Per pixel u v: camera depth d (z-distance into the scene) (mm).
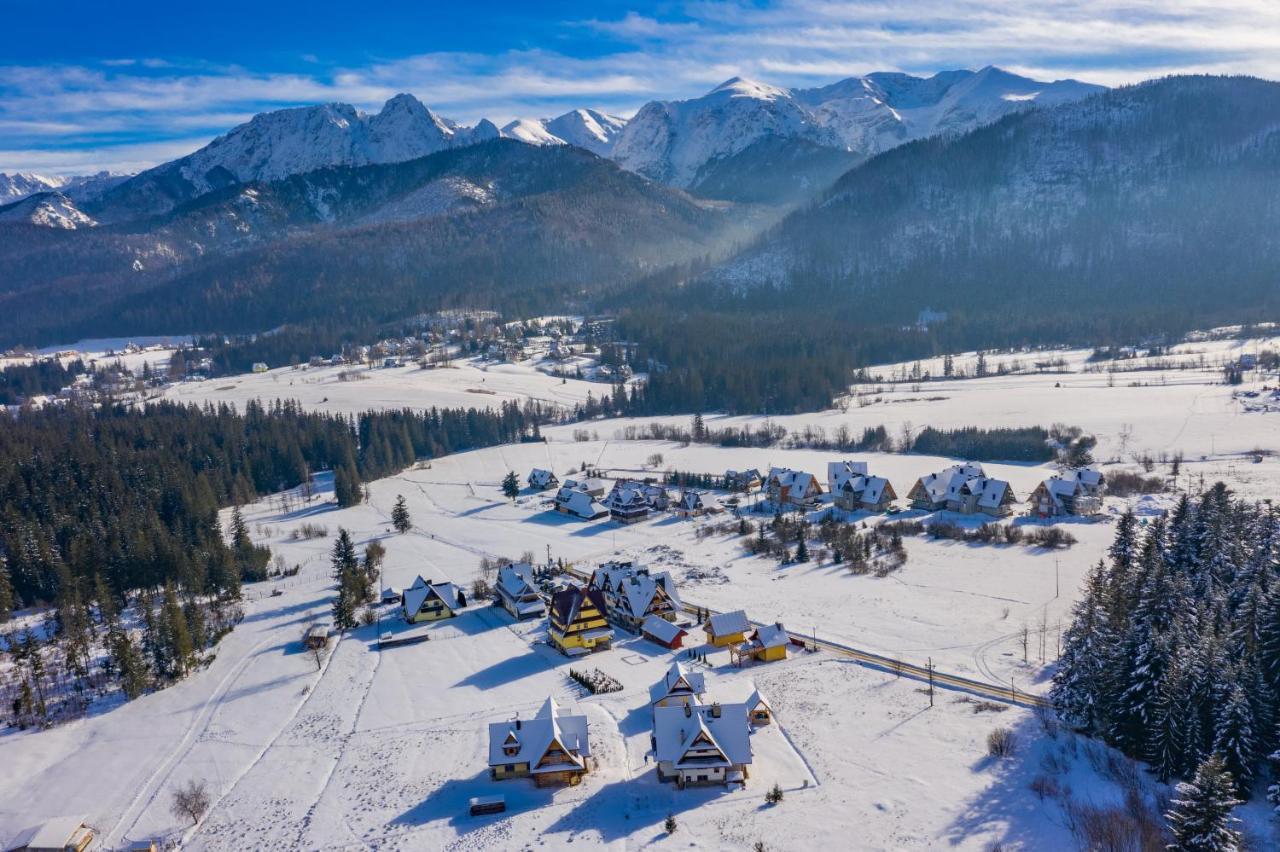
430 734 84938
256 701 94562
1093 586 88250
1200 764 60281
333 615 118250
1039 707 81062
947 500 156500
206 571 129625
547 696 91750
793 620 107625
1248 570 89062
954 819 66000
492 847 66312
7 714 93250
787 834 65625
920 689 87250
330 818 71750
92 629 114938
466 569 138125
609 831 67625
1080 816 64312
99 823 73000
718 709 76062
